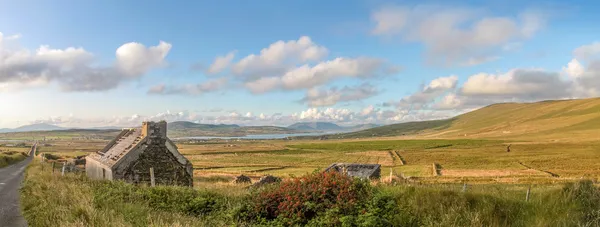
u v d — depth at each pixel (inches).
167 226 445.1
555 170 2773.1
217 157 5142.7
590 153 4394.7
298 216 542.9
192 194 706.2
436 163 3873.0
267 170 3213.6
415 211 521.3
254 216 584.1
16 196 773.9
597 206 489.1
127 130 1353.3
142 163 1039.6
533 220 483.5
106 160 1118.4
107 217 464.1
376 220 488.4
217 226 521.0
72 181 868.0
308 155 5551.2
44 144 7691.9
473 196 543.5
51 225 463.5
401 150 6240.2
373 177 1733.5
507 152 5093.5
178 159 1097.4
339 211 523.8
